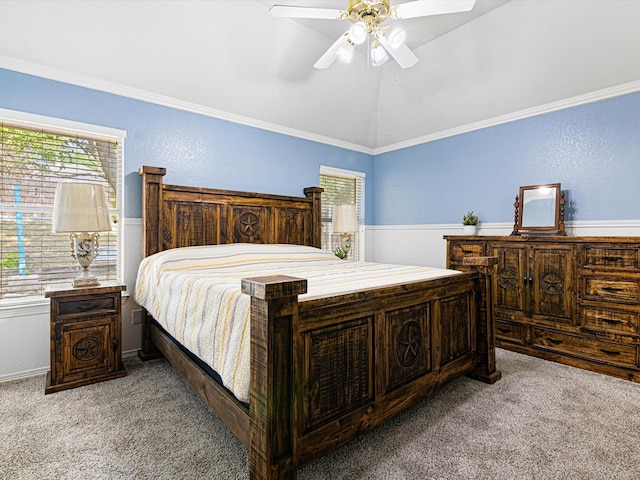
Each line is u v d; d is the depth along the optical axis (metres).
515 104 3.46
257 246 3.05
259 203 3.48
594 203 3.04
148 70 2.85
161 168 2.84
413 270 2.46
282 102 3.66
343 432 1.43
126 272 2.88
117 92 2.83
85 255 2.43
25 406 1.98
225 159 3.47
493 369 2.33
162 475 1.41
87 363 2.31
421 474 1.41
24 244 2.55
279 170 3.92
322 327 1.36
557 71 3.03
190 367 1.85
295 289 1.21
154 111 3.03
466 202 3.98
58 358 2.21
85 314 2.30
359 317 1.51
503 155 3.65
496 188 3.71
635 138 2.82
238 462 1.49
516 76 3.24
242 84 3.30
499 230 3.69
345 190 4.80
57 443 1.62
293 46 3.19
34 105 2.49
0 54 2.36
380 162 4.96
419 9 1.92
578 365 2.63
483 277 2.29
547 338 2.82
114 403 2.02
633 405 2.00
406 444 1.61
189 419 1.84
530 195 3.32
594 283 2.57
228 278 1.99
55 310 2.21
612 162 2.94
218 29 2.82
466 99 3.69
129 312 2.89
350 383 1.47
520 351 2.98
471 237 3.33
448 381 2.04
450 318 2.08
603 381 2.36
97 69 2.68
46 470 1.43
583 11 2.61
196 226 3.05
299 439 1.27
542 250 2.86
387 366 1.65
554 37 2.83
